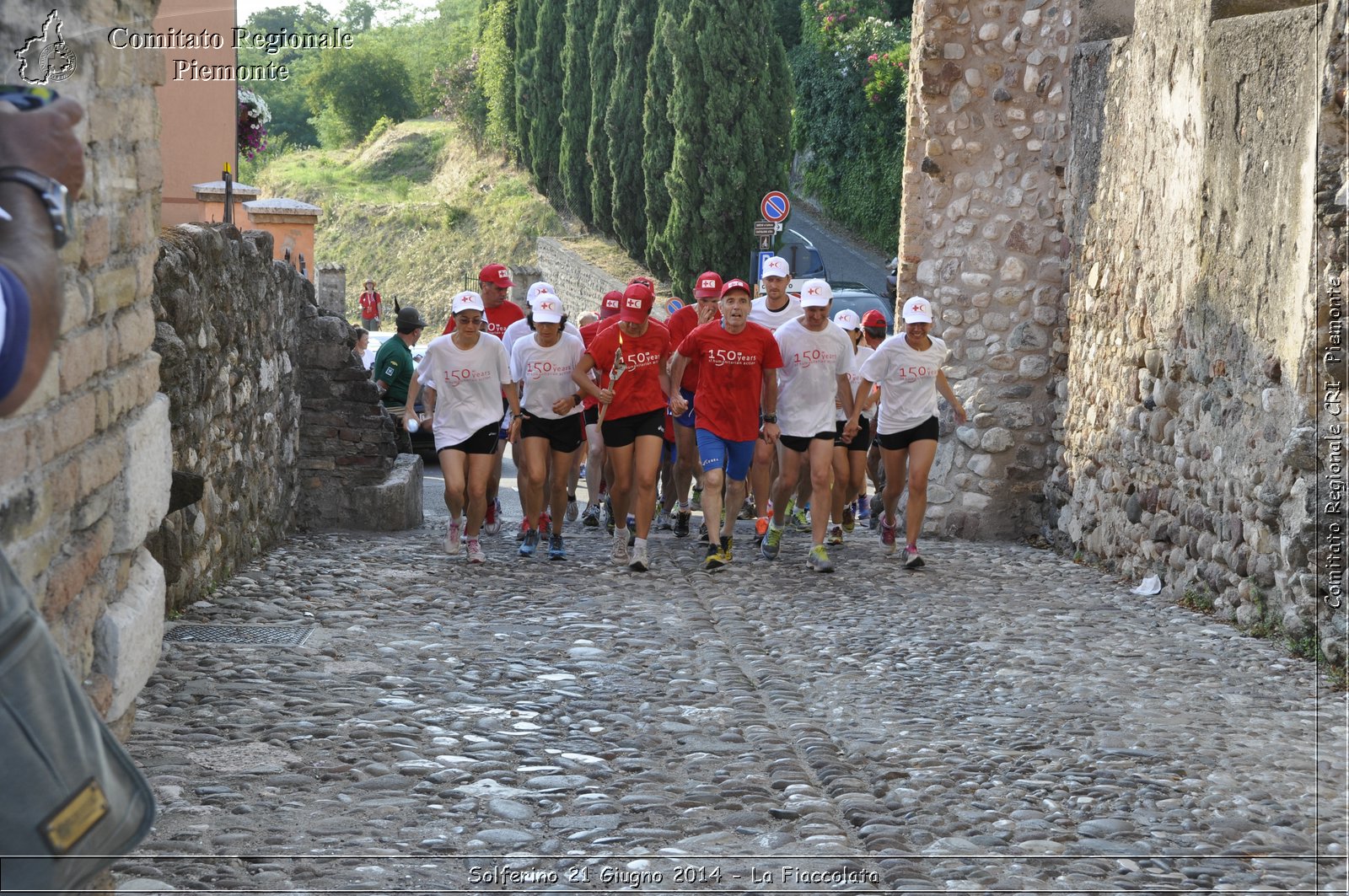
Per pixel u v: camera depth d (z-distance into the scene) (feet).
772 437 31.22
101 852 6.51
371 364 64.80
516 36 151.64
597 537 37.14
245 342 28.86
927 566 32.83
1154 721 17.92
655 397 30.89
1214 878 12.23
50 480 9.40
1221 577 26.07
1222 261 26.21
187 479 21.72
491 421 31.55
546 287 31.60
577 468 40.19
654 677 19.98
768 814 13.79
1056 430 38.06
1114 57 33.78
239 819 12.81
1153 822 13.79
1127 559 31.55
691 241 112.88
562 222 159.84
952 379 39.50
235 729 15.81
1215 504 26.35
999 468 38.99
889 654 22.26
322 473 36.94
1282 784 15.05
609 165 128.16
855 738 16.97
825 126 135.03
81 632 10.50
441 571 29.73
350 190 190.29
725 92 109.50
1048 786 15.01
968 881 12.11
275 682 18.37
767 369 31.09
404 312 47.65
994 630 24.41
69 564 10.01
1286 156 23.30
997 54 38.37
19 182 6.15
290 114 208.03
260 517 30.76
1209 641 23.44
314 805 13.43
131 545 11.49
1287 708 18.69
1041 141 38.24
